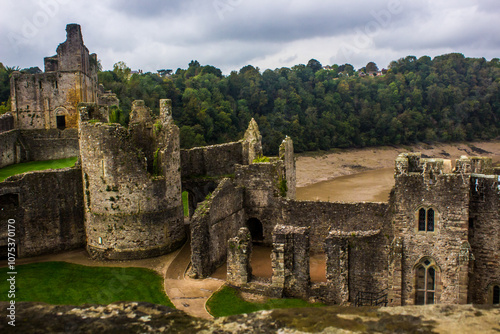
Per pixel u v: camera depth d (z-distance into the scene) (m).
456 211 26.69
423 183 27.19
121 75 123.19
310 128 144.25
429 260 27.72
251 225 49.47
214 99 137.25
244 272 34.78
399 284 28.17
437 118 179.12
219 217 40.94
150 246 41.53
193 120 117.44
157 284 36.06
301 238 32.91
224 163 54.47
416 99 178.38
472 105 179.38
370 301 31.97
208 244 38.47
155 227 41.62
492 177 27.33
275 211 46.25
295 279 33.38
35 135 64.56
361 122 159.50
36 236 42.44
